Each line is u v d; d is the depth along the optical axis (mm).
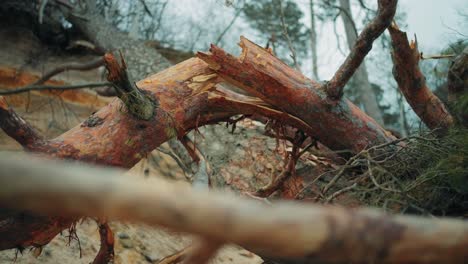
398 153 2977
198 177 3191
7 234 2322
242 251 4234
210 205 864
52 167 793
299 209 972
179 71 3051
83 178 799
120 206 820
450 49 4309
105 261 3055
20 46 6824
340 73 2959
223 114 3215
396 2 2561
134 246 3902
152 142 2715
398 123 11016
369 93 9445
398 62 3297
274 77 2953
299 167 3672
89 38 6820
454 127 3193
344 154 3295
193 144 3361
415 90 3367
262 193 3410
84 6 7480
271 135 3580
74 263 3396
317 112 3049
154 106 2748
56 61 7098
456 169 2557
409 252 1037
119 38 6504
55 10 7219
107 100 6758
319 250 978
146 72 5578
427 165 2875
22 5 6957
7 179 755
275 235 915
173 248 4172
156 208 840
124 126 2633
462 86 3457
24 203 785
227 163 4133
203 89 3016
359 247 1003
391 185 2633
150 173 5148
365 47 2771
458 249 1050
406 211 2324
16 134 2350
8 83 6195
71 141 2529
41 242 2461
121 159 2602
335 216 999
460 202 2631
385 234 1022
